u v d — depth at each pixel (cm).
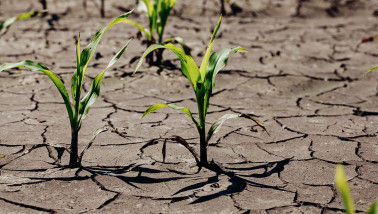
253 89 368
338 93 363
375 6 770
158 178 212
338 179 113
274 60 456
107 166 224
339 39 559
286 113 314
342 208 187
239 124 290
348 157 240
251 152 246
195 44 517
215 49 494
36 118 291
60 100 330
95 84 217
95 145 250
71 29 585
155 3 407
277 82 385
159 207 186
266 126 287
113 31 581
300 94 360
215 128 219
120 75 395
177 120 295
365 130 282
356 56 479
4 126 275
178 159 234
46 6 684
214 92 359
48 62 431
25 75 386
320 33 594
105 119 294
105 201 190
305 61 455
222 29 609
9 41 511
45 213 179
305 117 306
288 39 554
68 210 182
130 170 220
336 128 286
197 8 738
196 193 198
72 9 719
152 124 286
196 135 269
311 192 201
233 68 422
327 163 233
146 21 652
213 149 249
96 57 455
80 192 197
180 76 396
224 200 192
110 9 725
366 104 337
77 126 217
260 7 750
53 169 218
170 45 199
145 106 322
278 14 730
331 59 465
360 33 595
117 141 257
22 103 320
